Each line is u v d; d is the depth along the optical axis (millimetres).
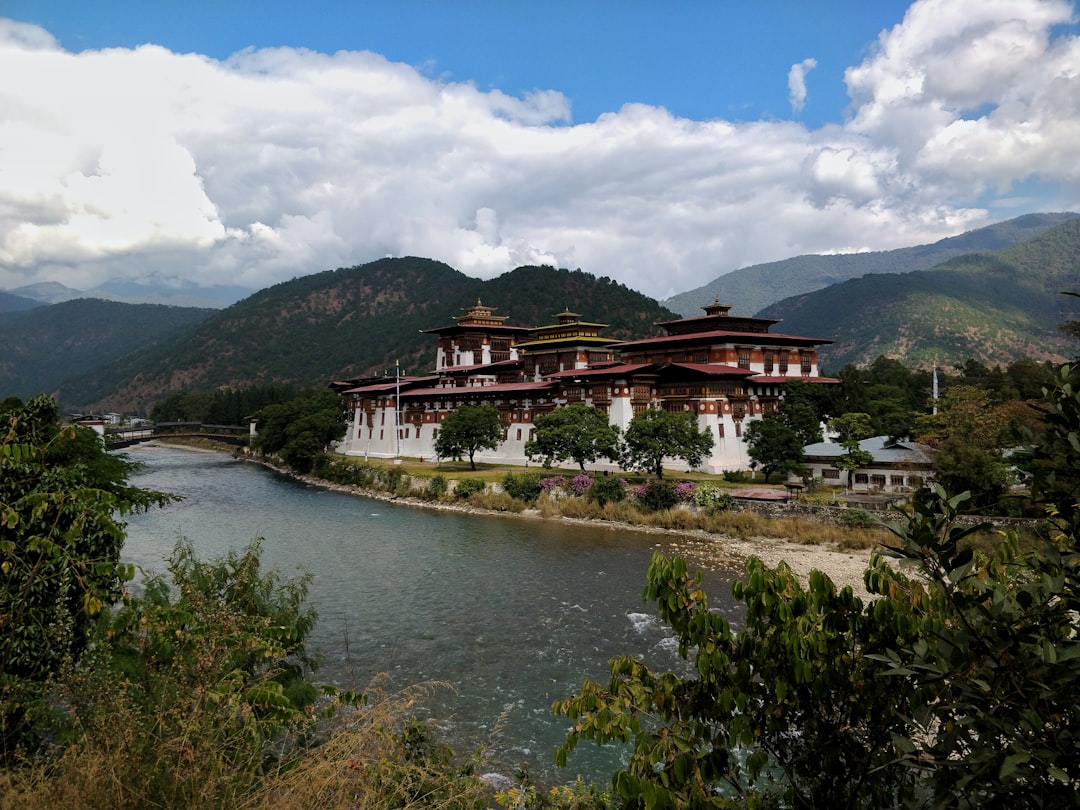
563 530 75312
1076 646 7457
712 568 57875
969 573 8625
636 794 10109
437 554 63750
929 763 8438
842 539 64875
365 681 35625
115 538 15039
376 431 144875
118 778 9445
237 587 22547
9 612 13328
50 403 22391
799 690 10891
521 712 32812
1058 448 8211
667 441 84438
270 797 10500
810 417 94188
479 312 163250
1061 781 7441
